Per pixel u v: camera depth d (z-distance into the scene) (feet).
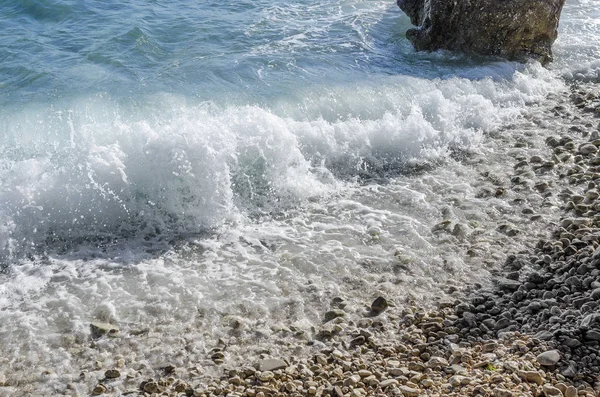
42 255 23.81
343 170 29.55
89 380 18.22
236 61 37.01
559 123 32.76
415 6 43.21
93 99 32.14
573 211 25.67
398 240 24.54
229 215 25.93
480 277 22.29
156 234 25.16
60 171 25.54
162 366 18.67
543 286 21.26
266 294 21.76
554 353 17.60
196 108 31.55
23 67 35.22
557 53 40.42
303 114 32.27
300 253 23.84
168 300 21.43
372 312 20.75
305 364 18.48
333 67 37.09
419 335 19.49
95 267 23.17
